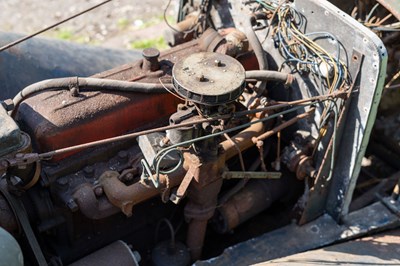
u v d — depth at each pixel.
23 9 7.89
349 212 3.91
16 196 3.18
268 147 3.81
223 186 3.87
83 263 3.32
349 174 3.57
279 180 3.90
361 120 3.35
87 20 7.61
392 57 3.95
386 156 4.61
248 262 3.54
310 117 3.61
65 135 3.19
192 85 2.92
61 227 3.44
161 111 3.49
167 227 3.86
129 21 7.59
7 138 2.79
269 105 3.55
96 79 3.32
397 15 3.43
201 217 3.48
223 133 3.07
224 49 3.63
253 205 3.81
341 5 3.99
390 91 4.29
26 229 3.15
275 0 3.66
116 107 3.32
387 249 3.52
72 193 3.21
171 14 7.67
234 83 2.96
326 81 3.43
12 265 2.59
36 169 3.06
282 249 3.62
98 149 3.34
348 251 3.47
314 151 3.63
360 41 3.18
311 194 3.66
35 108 3.23
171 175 3.22
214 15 4.08
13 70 3.99
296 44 3.51
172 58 3.62
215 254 3.95
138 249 3.84
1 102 3.09
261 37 3.77
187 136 3.05
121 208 3.22
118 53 4.62
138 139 3.24
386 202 3.85
